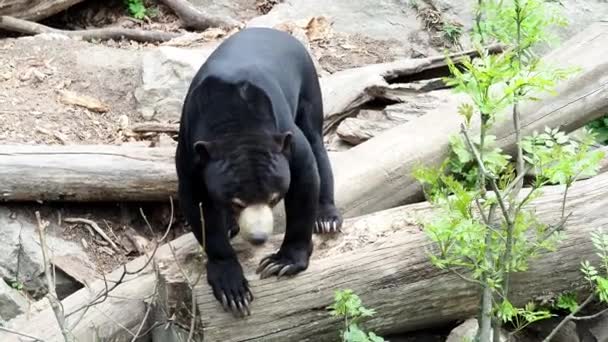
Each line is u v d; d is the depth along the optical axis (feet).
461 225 19.34
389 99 33.45
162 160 28.07
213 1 43.83
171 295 22.61
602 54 30.68
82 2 43.83
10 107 31.19
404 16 40.81
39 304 26.04
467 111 19.66
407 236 23.63
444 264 21.17
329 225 23.75
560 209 24.50
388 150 28.68
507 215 19.38
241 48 22.68
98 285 25.84
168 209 28.73
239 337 22.29
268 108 20.76
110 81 33.76
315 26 39.09
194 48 36.83
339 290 22.79
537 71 20.61
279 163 20.26
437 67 35.19
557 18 21.25
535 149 20.26
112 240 28.09
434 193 21.89
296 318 22.59
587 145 20.45
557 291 24.63
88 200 27.91
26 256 26.73
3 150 27.27
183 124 21.75
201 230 22.07
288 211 22.07
